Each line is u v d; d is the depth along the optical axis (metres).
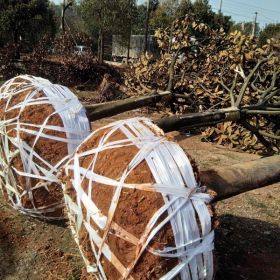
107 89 13.53
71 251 4.20
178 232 2.54
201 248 2.59
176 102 7.86
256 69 6.79
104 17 22.12
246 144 7.73
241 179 3.35
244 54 7.79
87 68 16.33
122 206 2.60
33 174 3.94
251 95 7.38
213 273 2.71
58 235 4.48
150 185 2.58
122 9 22.33
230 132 7.75
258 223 4.96
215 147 8.21
